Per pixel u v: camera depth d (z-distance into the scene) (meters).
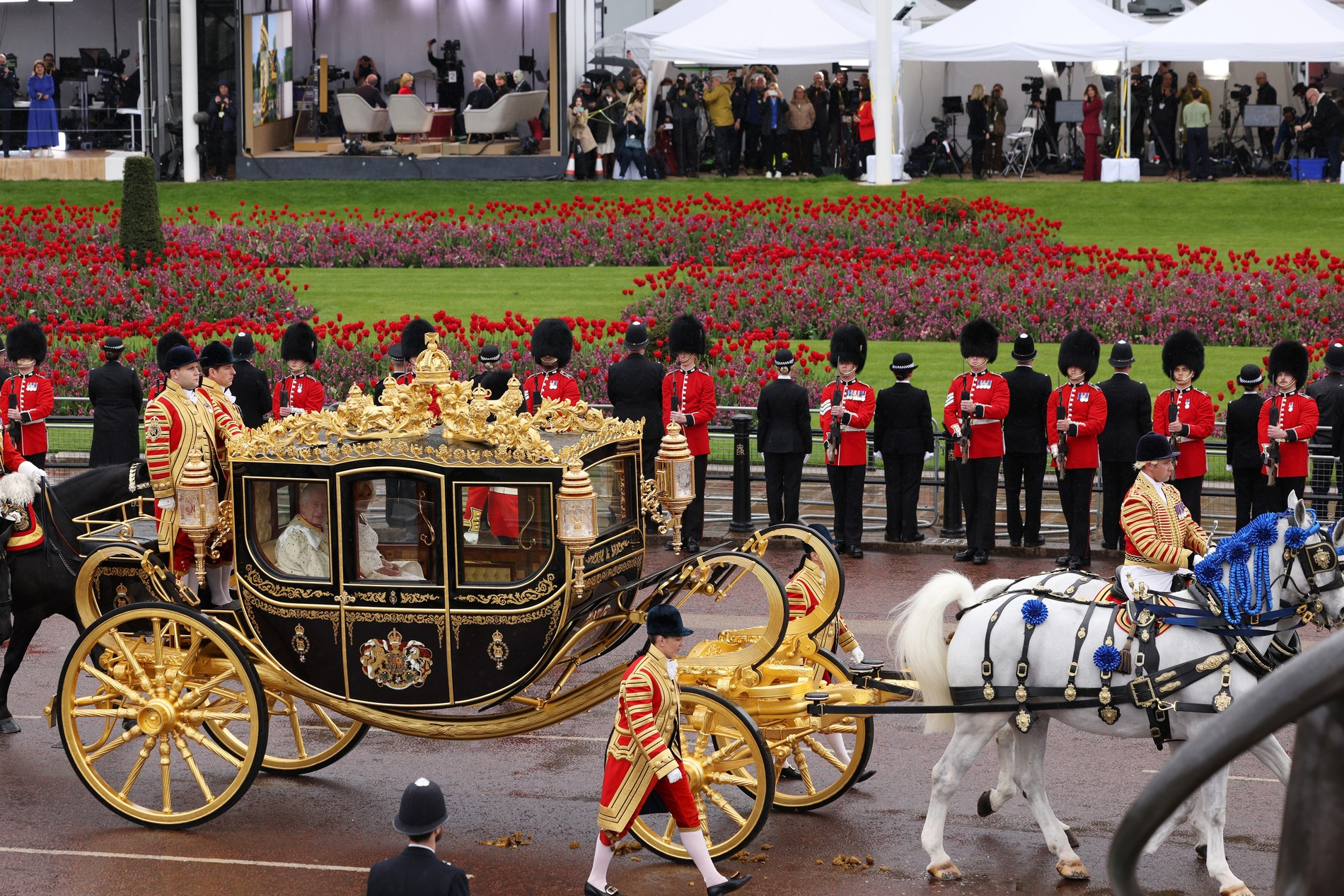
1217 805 14.45
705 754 15.97
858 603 26.41
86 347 41.94
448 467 15.62
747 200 64.19
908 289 46.03
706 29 69.62
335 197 68.00
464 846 16.17
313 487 16.25
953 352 43.53
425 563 16.00
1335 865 3.18
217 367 18.22
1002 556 30.06
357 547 16.14
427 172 71.38
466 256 57.41
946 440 31.08
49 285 47.00
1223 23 65.00
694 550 30.75
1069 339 28.62
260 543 16.56
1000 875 15.24
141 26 74.38
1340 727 3.17
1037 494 29.80
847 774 17.03
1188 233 58.69
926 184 66.31
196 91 71.88
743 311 45.25
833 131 70.88
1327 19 65.31
